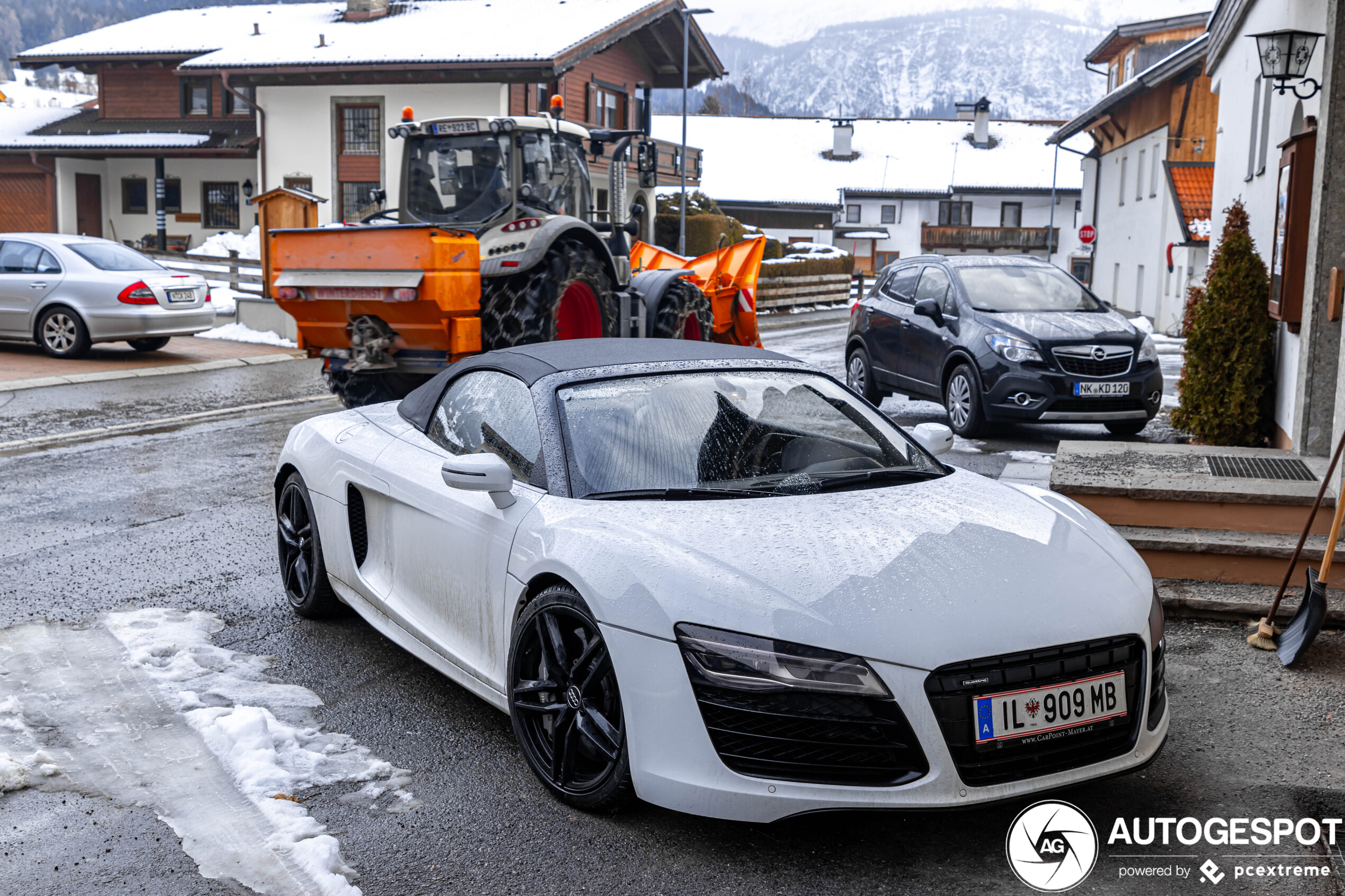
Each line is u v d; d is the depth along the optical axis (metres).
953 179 66.75
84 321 15.45
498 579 3.79
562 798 3.48
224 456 9.60
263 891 2.99
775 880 3.06
